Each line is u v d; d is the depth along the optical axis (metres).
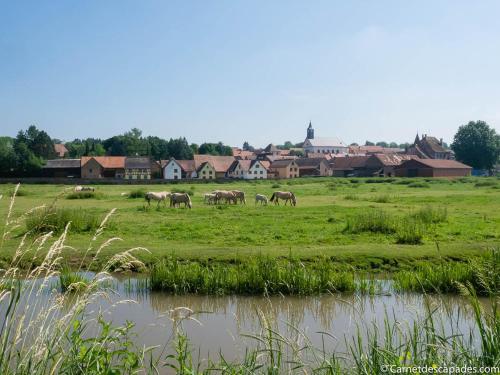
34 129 134.50
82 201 43.75
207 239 21.70
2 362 4.95
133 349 9.06
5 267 14.66
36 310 7.58
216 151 167.62
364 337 9.90
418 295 13.61
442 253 17.41
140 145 150.12
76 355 5.45
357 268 16.58
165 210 34.09
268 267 14.41
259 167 127.19
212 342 9.85
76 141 196.25
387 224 22.83
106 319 10.88
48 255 5.41
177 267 14.73
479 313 7.04
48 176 109.81
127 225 25.53
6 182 79.50
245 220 28.28
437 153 165.00
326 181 95.25
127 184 82.31
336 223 26.66
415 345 6.64
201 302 13.16
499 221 26.52
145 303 12.91
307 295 13.73
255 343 9.70
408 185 76.25
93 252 17.30
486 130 128.62
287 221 27.73
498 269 12.93
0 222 23.64
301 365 6.83
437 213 27.06
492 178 97.38
